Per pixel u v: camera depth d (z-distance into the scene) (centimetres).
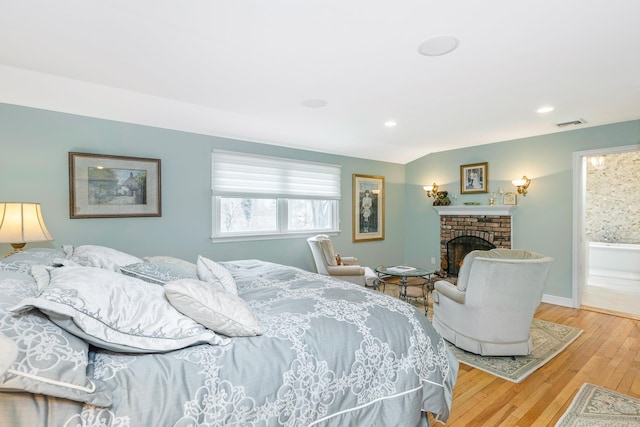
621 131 384
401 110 339
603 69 242
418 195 602
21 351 86
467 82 266
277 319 147
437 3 163
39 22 180
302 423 122
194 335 121
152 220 350
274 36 195
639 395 218
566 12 171
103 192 319
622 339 314
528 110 340
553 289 439
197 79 260
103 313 110
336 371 134
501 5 165
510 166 481
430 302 435
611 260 577
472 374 247
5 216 231
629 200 577
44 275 136
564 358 274
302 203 489
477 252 284
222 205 411
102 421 91
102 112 313
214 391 108
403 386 150
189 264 239
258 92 289
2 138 276
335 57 222
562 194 432
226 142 404
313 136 442
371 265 570
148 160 344
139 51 214
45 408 87
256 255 432
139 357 111
